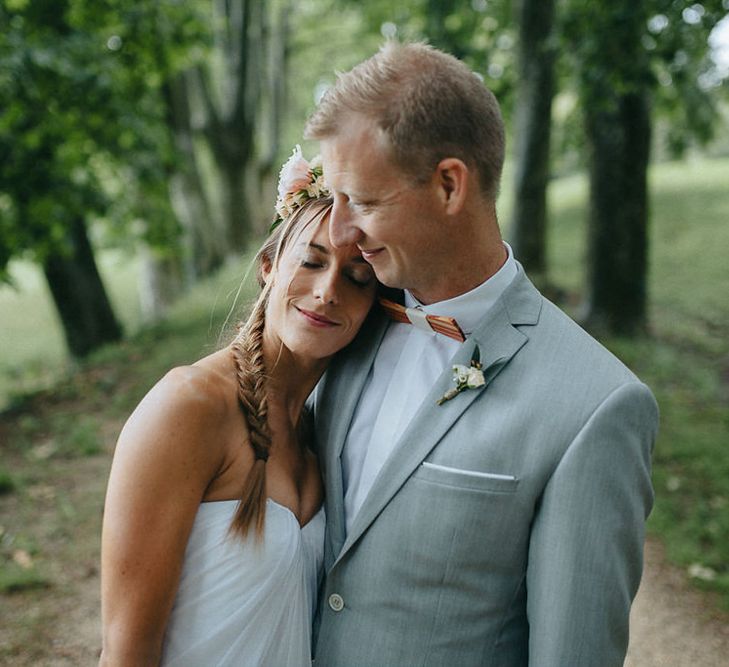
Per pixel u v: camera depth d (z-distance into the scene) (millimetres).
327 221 1428
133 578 1297
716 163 18719
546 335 1403
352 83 1282
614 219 7562
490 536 1337
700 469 4812
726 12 5289
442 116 1242
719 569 3801
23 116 6773
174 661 1390
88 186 8141
